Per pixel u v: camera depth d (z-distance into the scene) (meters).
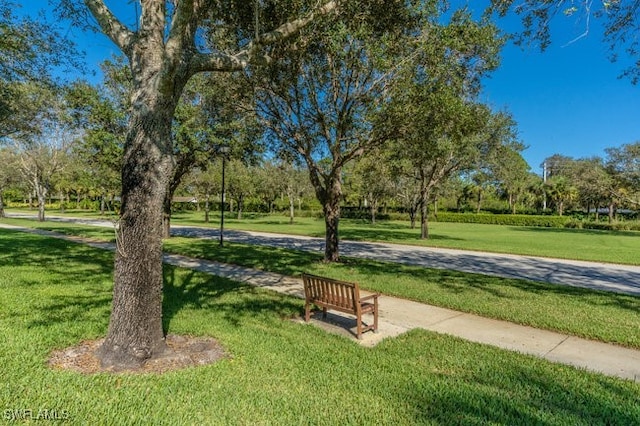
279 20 7.82
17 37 10.09
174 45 4.24
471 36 7.91
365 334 5.70
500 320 6.59
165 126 4.51
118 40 4.64
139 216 4.37
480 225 44.56
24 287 7.79
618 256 16.42
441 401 3.59
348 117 10.57
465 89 9.91
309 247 17.58
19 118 14.61
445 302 7.57
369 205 57.06
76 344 4.79
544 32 6.81
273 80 10.45
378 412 3.37
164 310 6.46
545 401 3.67
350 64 9.38
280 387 3.80
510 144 20.16
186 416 3.21
